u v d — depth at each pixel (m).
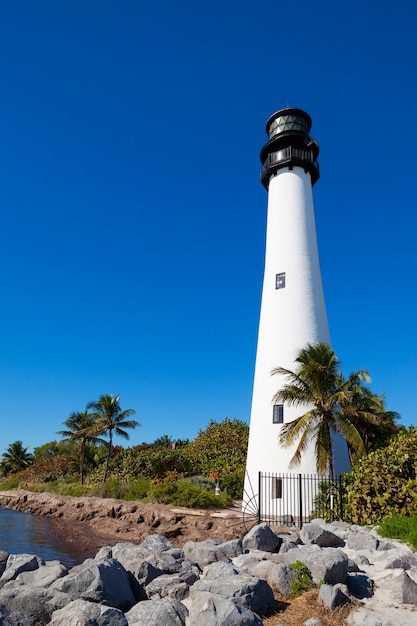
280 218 31.11
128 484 39.41
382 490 17.39
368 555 11.55
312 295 28.95
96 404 48.66
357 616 8.12
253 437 27.70
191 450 50.28
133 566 10.17
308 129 33.41
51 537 26.98
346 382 24.28
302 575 9.30
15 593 8.55
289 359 27.41
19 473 68.38
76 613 7.54
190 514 27.62
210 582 8.66
